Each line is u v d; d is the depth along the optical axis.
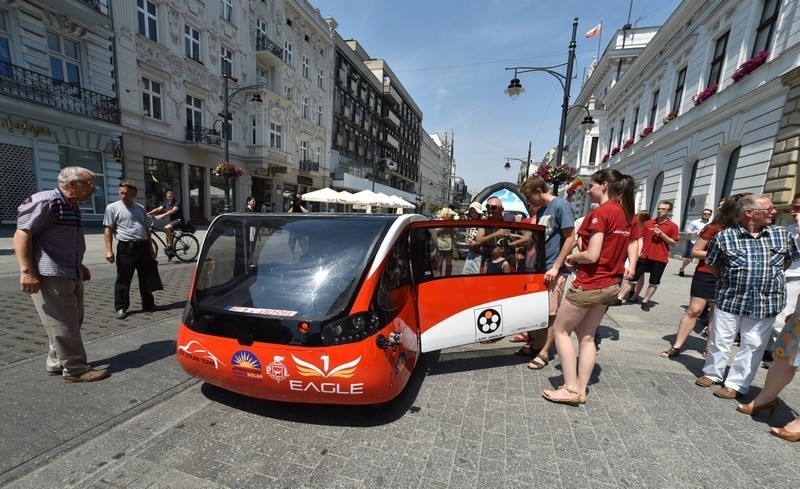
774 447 2.20
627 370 3.31
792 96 7.80
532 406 2.62
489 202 3.94
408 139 56.62
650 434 2.31
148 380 2.79
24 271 2.38
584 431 2.32
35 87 11.38
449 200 100.19
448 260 3.04
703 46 12.04
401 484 1.82
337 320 2.18
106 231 4.12
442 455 2.05
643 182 16.30
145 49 15.04
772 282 2.64
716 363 2.95
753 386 3.06
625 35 24.67
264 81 22.66
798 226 3.65
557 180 9.70
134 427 2.22
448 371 3.22
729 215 3.23
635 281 6.06
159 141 15.97
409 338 2.58
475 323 3.01
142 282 4.46
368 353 2.15
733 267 2.80
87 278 2.82
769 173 8.30
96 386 2.67
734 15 10.45
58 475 1.80
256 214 2.79
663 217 5.68
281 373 2.16
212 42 18.33
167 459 1.95
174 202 8.23
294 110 25.31
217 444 2.09
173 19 16.14
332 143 32.34
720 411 2.62
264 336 2.20
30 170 11.75
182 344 2.41
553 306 3.37
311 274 2.42
